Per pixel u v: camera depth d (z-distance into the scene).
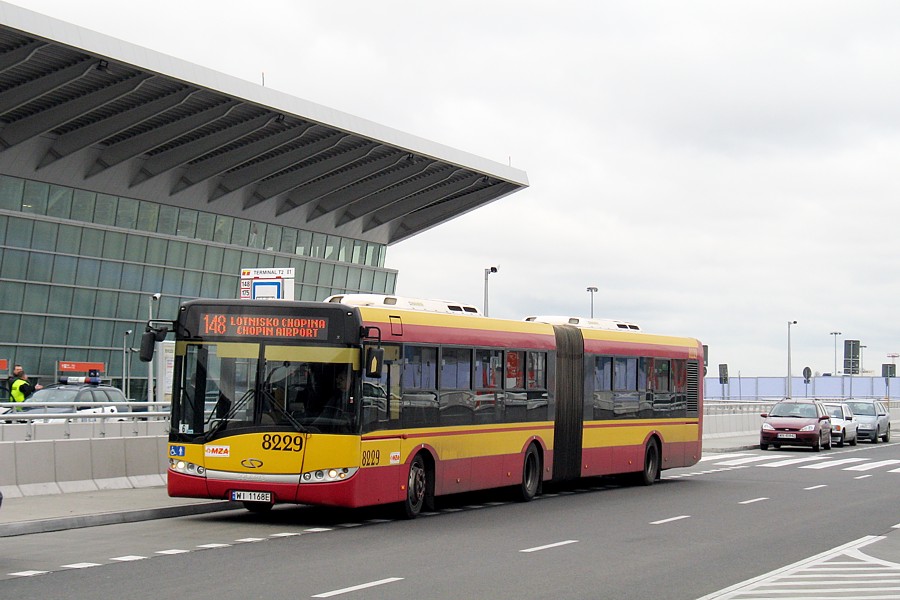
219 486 16.62
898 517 19.34
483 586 11.55
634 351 25.84
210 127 55.53
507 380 21.17
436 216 73.62
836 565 13.55
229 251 65.00
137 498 19.06
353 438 16.59
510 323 21.48
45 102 50.06
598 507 20.89
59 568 12.47
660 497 23.23
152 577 11.85
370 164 63.47
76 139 53.50
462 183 67.94
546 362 22.59
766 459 36.84
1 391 53.91
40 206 55.62
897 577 12.58
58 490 19.38
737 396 98.25
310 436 16.53
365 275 74.69
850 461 35.84
